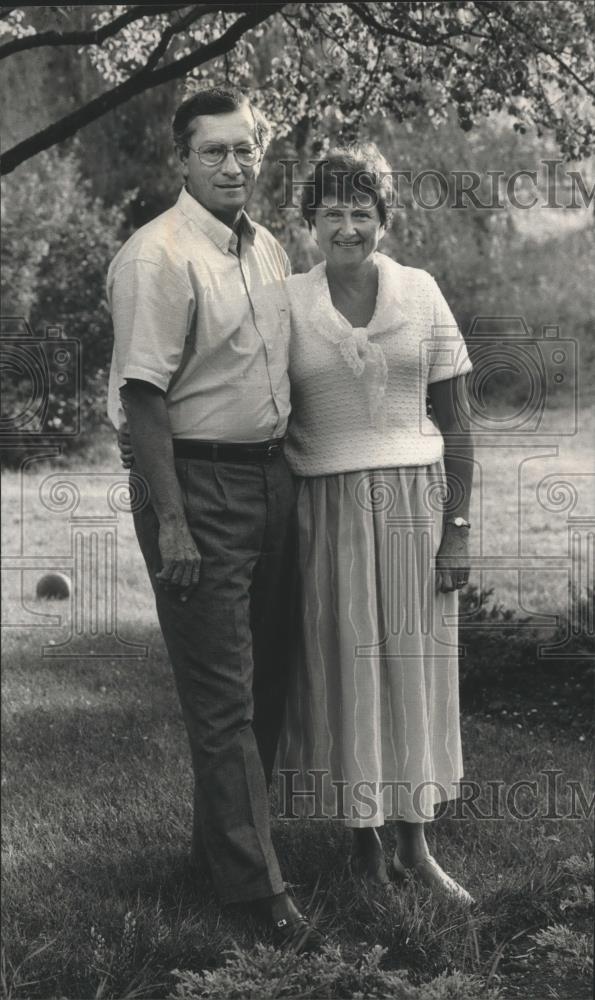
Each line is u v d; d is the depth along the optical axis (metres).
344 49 5.71
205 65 6.50
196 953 2.68
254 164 2.86
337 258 2.91
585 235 14.95
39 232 14.38
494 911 2.85
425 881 2.98
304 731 3.12
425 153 9.22
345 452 2.96
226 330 2.79
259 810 2.83
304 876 3.12
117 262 2.82
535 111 5.66
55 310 14.46
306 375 2.96
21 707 5.34
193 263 2.78
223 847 2.81
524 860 3.12
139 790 3.99
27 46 4.70
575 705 4.78
